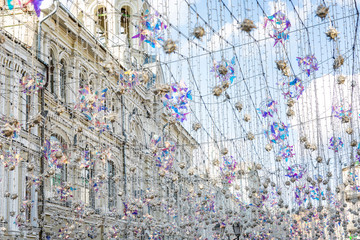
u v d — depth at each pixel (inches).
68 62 962.1
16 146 693.3
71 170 906.7
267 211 956.6
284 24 404.2
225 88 396.2
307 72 483.5
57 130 893.8
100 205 1032.2
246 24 337.4
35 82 732.0
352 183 777.6
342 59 417.7
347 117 596.1
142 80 476.7
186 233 1123.3
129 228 1015.6
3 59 729.6
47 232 798.5
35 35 847.1
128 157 1133.7
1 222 697.0
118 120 1130.0
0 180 723.4
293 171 831.1
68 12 912.3
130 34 1298.0
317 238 986.1
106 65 471.8
